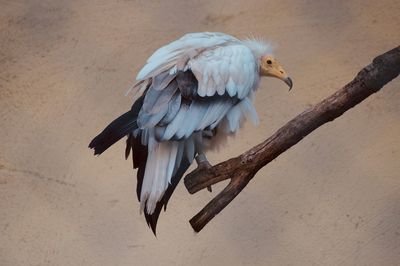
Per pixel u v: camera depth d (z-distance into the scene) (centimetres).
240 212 1020
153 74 650
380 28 1073
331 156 1036
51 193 1046
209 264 1000
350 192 1021
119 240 1018
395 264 991
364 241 1001
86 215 1033
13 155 1068
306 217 1015
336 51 1069
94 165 1052
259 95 1057
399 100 1047
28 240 1030
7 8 1145
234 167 649
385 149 1033
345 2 1089
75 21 1128
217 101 660
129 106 1070
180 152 658
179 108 638
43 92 1095
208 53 676
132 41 1105
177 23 1104
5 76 1108
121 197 1035
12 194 1051
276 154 645
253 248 1007
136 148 655
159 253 1008
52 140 1070
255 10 1096
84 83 1092
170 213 1020
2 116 1089
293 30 1084
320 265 995
